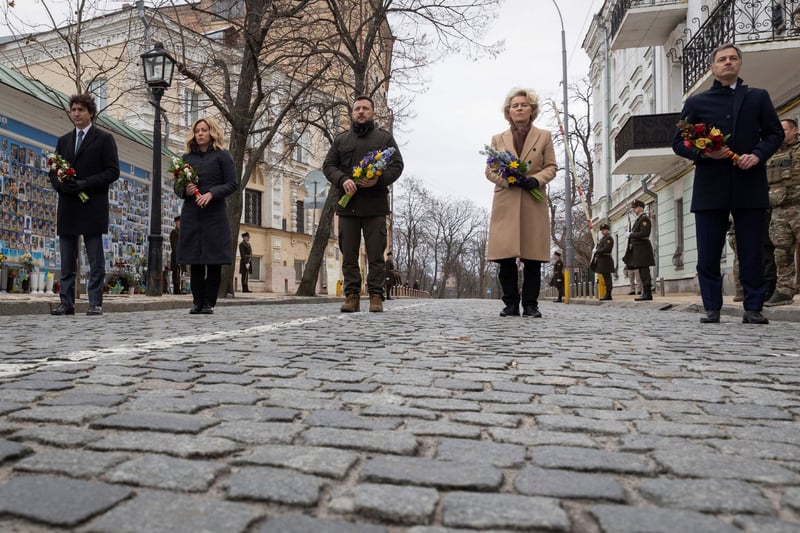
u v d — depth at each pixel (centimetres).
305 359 363
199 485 148
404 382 296
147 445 179
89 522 127
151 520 128
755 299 664
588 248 4356
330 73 1878
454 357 385
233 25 1620
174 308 1041
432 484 153
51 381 275
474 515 134
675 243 1998
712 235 663
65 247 780
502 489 151
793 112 1332
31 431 191
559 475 161
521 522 131
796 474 166
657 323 702
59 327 580
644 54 2312
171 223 1920
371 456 176
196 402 238
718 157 614
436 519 133
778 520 135
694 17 1722
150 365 328
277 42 1611
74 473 155
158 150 1217
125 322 657
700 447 191
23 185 1310
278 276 3045
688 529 129
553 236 4622
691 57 1504
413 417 224
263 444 184
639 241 1440
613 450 187
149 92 1258
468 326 620
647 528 129
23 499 137
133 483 149
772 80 1342
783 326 645
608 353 412
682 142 648
